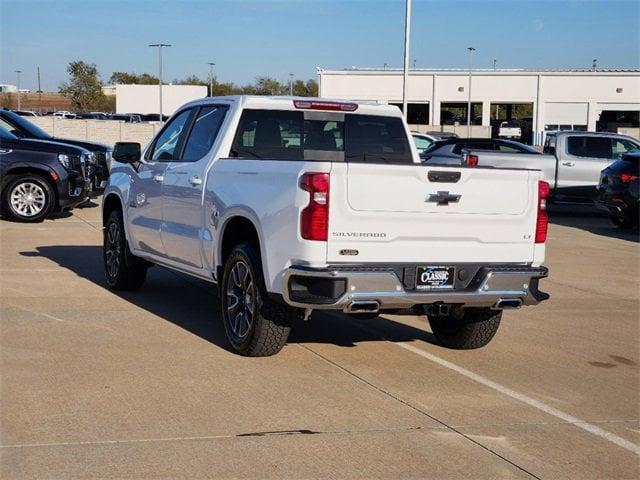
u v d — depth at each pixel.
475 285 6.80
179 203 8.19
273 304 6.83
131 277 9.66
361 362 7.18
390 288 6.43
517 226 6.93
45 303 9.05
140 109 81.12
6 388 6.15
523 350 7.89
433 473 4.89
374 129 8.35
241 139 7.84
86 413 5.68
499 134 64.06
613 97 64.06
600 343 8.28
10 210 16.12
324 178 6.26
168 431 5.40
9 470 4.74
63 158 16.31
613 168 17.72
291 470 4.86
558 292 10.98
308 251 6.29
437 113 65.25
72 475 4.70
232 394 6.17
